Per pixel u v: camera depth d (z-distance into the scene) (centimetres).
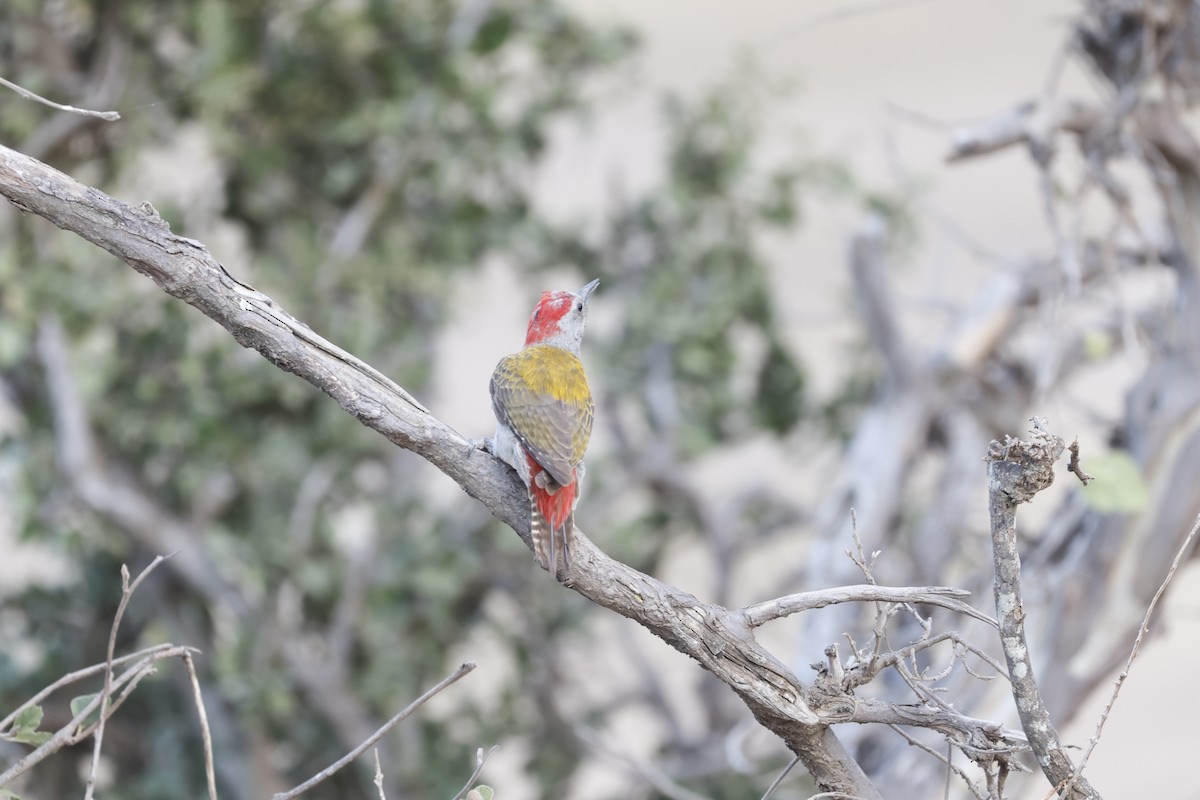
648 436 1529
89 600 1329
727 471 1964
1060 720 938
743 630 610
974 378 1166
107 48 1250
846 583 1115
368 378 641
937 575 1128
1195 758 2278
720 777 1416
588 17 1475
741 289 1413
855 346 1445
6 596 1341
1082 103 953
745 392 1479
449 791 1348
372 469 1436
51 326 1225
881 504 1141
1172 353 969
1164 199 974
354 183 1372
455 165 1379
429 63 1345
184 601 1325
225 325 614
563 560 619
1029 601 962
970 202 3209
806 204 1625
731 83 1433
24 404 1317
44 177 588
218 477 1335
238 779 1302
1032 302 1155
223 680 1260
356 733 1302
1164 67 962
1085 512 977
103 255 1230
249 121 1322
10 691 1295
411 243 1373
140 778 1335
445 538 1363
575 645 1499
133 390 1279
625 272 1488
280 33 1312
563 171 2089
